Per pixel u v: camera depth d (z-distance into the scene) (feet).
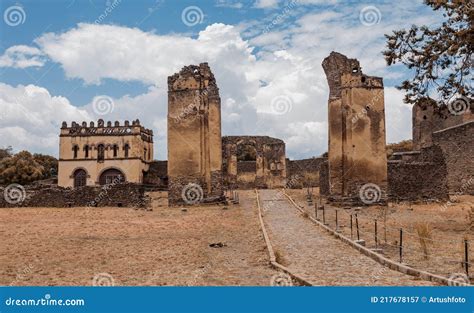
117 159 214.69
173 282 41.22
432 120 165.27
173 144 118.01
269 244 56.95
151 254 54.85
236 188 187.73
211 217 91.81
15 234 70.79
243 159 221.46
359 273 43.37
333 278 41.42
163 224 82.07
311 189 161.58
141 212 102.78
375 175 107.65
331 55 111.96
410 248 54.29
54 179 221.05
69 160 215.92
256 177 190.80
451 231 69.31
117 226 79.61
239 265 48.55
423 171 114.21
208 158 119.85
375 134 108.88
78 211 105.50
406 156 133.39
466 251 40.24
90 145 216.33
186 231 73.77
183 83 119.44
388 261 46.19
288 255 53.21
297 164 196.44
